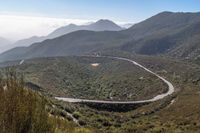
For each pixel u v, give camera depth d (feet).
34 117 28.94
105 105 307.58
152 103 309.01
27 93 29.19
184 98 288.51
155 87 453.58
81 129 60.18
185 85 429.79
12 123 27.17
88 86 579.48
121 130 164.04
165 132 153.69
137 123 199.52
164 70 625.82
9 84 28.43
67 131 45.34
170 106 266.98
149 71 613.93
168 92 395.96
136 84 512.22
